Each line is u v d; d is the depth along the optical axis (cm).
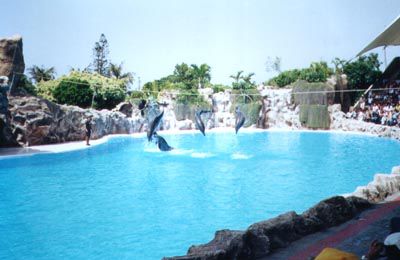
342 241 593
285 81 4500
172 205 1212
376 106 3503
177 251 845
